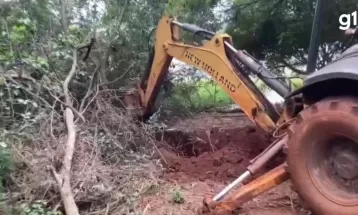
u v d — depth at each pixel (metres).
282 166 4.09
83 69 6.44
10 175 4.25
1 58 5.52
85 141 4.97
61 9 6.96
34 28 6.04
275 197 4.52
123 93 6.62
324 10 4.73
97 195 4.30
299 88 3.99
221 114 8.62
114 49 7.13
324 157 3.85
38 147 4.71
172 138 6.77
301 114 3.89
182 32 6.25
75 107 5.82
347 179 3.75
